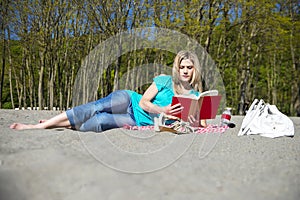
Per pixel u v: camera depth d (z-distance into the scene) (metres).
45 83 18.92
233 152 2.66
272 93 21.28
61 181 1.79
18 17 14.06
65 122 3.52
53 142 2.64
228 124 4.40
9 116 5.65
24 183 1.75
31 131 3.19
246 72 15.65
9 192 1.64
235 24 13.79
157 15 11.66
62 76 15.30
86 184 1.76
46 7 13.55
